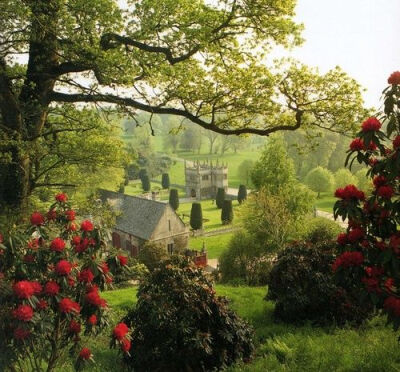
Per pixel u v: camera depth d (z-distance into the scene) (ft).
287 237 99.30
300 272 35.78
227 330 27.78
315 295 34.88
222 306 28.32
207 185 285.02
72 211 20.80
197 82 41.34
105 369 27.43
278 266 37.09
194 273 29.91
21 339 15.07
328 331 33.19
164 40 37.58
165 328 27.17
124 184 299.99
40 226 18.49
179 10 36.91
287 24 38.29
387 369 20.74
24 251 18.03
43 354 17.87
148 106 40.73
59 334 18.42
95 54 33.68
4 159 35.37
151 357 27.27
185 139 449.48
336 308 34.35
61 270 16.52
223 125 44.01
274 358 25.91
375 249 17.49
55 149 45.42
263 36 41.78
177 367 27.94
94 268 17.75
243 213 100.68
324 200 234.99
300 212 111.34
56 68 38.37
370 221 18.13
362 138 17.39
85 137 47.52
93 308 17.51
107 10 34.55
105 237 18.65
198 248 151.84
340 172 226.58
